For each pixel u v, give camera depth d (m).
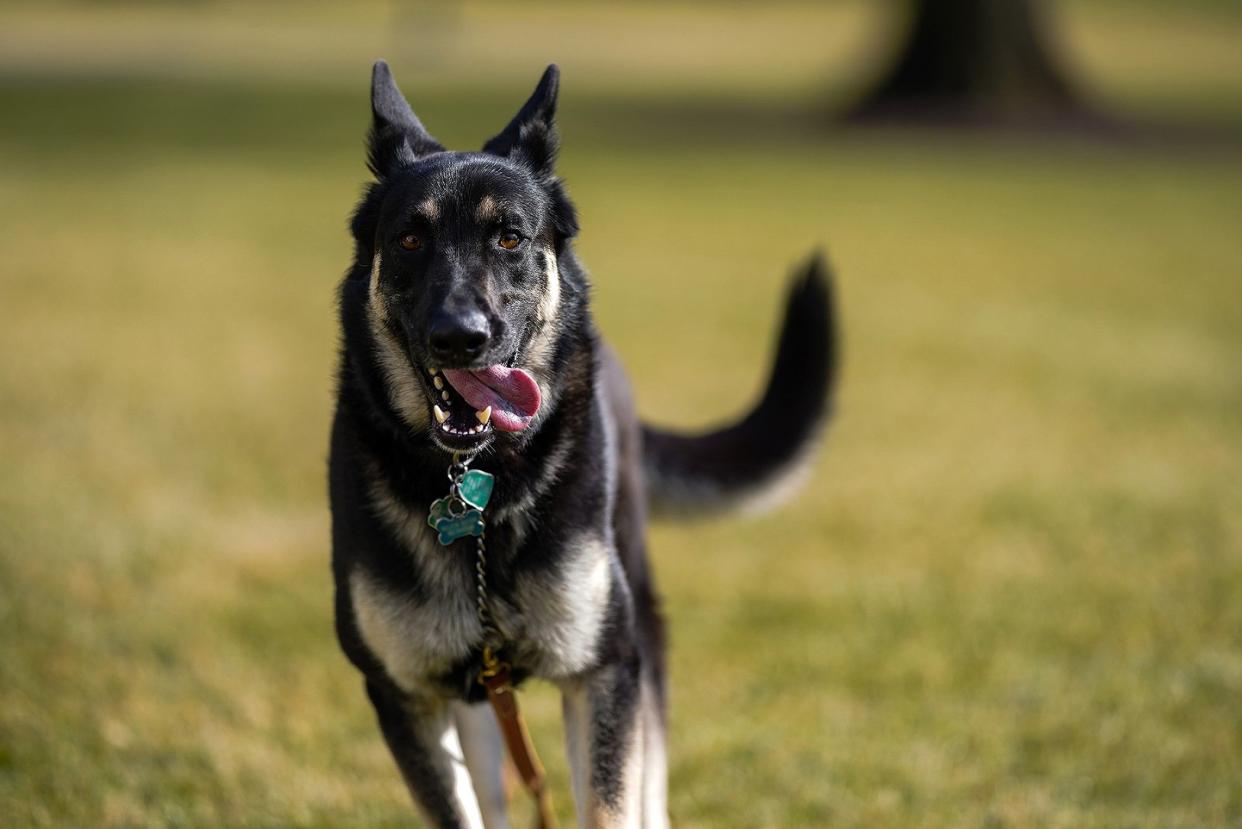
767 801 6.80
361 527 5.46
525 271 5.61
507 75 52.22
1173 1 83.31
